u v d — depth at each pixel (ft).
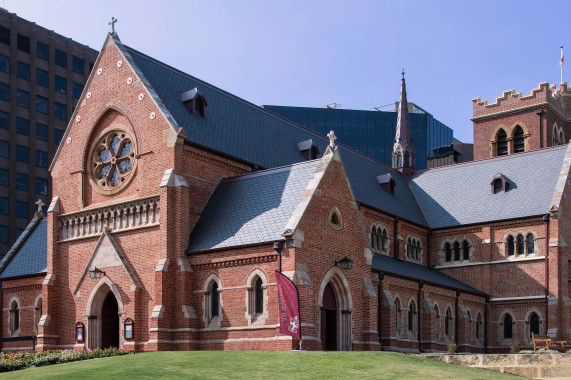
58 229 172.55
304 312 132.57
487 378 105.09
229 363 109.19
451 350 153.07
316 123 516.32
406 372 104.94
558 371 112.47
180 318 146.20
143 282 153.17
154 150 157.28
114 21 171.12
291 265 134.21
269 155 184.55
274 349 133.80
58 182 174.91
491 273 210.59
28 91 384.06
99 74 170.40
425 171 249.96
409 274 184.96
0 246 361.71
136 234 156.76
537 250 203.41
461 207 224.33
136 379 98.02
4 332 190.70
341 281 145.79
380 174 229.66
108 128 167.73
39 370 108.47
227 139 172.96
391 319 167.84
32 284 185.78
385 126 523.29
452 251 219.00
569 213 208.74
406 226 212.84
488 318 208.33
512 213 210.38
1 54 375.04
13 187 370.94
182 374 101.19
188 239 152.46
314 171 151.53
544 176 217.15
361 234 153.79
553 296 197.67
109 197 164.76
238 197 157.79
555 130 271.49
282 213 145.07
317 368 105.91
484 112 278.05
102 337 159.22
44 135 388.37
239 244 143.02
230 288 143.43
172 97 167.32
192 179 157.99
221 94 188.55
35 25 390.42
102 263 159.63
